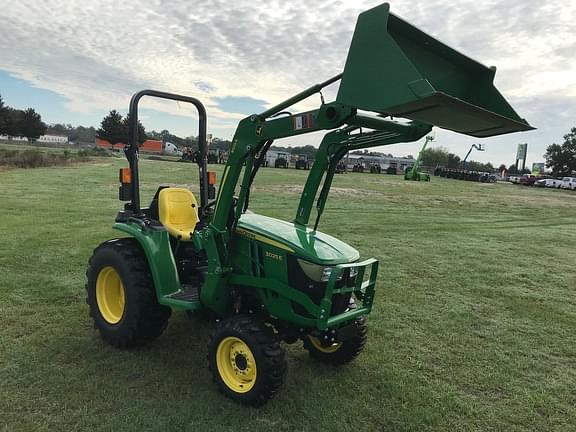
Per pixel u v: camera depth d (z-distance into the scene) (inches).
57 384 131.0
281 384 123.7
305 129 119.8
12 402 121.0
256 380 122.3
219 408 124.3
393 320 201.0
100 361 146.1
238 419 120.2
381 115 111.1
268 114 130.3
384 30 102.3
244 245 137.7
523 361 167.3
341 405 130.3
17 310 184.4
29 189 607.8
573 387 149.7
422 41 118.6
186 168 1198.9
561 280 284.2
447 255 339.9
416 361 162.2
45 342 157.6
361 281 131.6
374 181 1259.2
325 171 156.0
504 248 383.2
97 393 127.6
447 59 124.4
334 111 112.5
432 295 239.9
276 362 121.6
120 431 111.8
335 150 143.4
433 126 123.2
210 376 140.6
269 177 1091.3
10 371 136.6
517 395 143.0
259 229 136.3
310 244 131.0
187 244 166.9
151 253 147.9
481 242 406.3
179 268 163.3
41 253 276.1
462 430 123.5
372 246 359.9
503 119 106.7
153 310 150.6
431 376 151.9
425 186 1202.6
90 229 359.9
